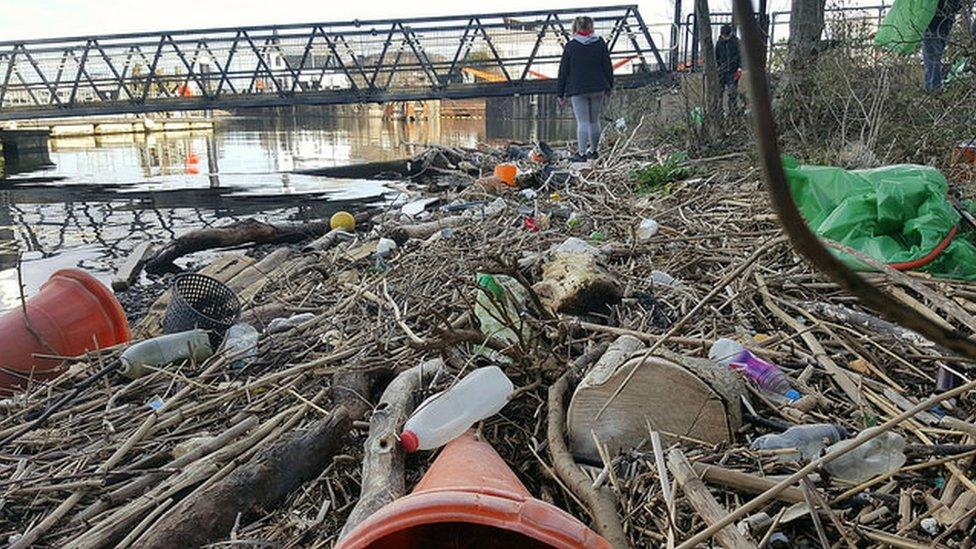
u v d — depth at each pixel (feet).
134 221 33.91
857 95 22.71
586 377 8.77
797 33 26.99
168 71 63.10
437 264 17.42
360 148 70.69
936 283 11.68
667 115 36.65
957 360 9.36
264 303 17.34
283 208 36.14
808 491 6.91
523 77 55.52
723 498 7.38
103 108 56.18
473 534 6.42
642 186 24.39
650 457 7.98
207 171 53.57
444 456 7.88
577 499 7.58
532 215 22.48
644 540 7.18
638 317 11.96
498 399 8.89
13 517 8.85
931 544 6.48
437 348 9.92
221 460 9.16
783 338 10.82
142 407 11.31
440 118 137.08
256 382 11.28
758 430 8.46
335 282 17.98
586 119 33.71
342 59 59.06
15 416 11.42
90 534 7.96
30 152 71.77
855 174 14.28
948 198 14.01
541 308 11.06
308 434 9.20
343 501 8.58
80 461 9.76
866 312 11.59
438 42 55.83
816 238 1.66
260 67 55.36
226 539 8.03
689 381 8.21
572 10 54.95
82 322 14.32
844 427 8.35
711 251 15.11
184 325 14.14
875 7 33.12
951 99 20.17
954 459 7.38
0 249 27.91
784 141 23.11
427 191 36.45
